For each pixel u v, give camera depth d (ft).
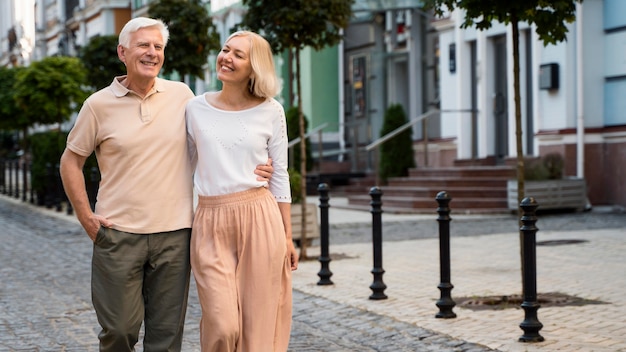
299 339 25.18
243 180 16.47
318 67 93.15
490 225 53.62
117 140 16.51
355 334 25.49
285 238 16.87
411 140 71.77
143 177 16.53
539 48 62.59
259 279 16.46
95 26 134.00
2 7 208.33
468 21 28.53
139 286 16.85
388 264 38.09
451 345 23.32
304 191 40.96
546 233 47.67
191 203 16.96
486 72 69.21
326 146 92.27
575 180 58.39
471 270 35.63
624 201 58.59
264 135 16.63
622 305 27.37
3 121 98.53
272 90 16.58
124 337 16.71
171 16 56.24
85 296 33.04
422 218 59.47
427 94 80.07
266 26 41.70
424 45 80.28
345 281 34.04
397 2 77.05
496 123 69.15
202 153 16.61
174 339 16.92
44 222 64.95
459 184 63.62
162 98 16.84
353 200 69.97
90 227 16.56
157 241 16.70
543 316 26.05
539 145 62.69
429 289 31.53
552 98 61.77
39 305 31.24
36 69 80.79
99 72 74.84
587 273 33.68
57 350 24.17
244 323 16.47
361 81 89.04
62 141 79.30
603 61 59.82
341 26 42.11
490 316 26.50
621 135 58.23
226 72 16.43
